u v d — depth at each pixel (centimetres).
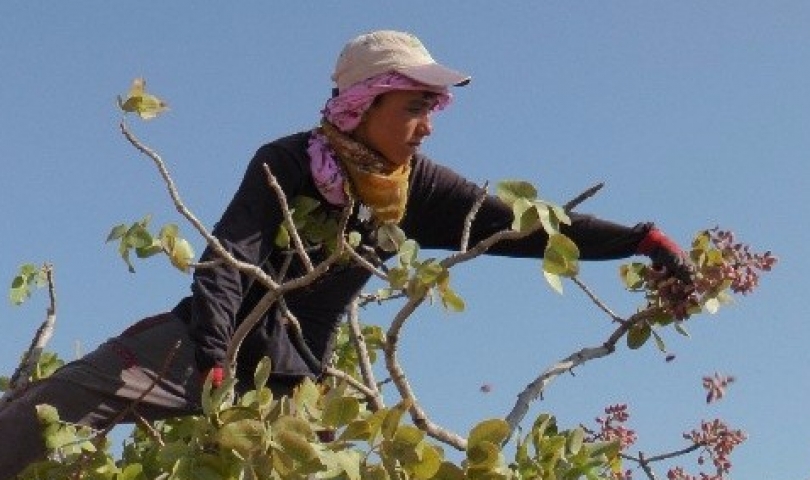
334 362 588
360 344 505
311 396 396
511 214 490
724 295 512
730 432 547
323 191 455
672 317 527
